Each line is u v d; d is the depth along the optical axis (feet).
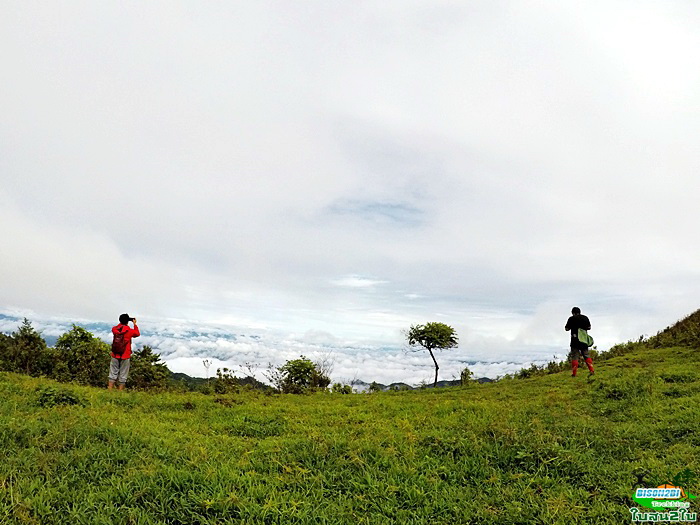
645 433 30.58
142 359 90.12
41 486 20.93
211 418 41.16
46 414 33.09
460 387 71.87
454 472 26.04
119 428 29.55
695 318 82.89
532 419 35.17
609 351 85.46
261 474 24.95
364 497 23.17
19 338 87.10
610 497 22.67
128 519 19.36
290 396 66.23
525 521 21.04
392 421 39.47
